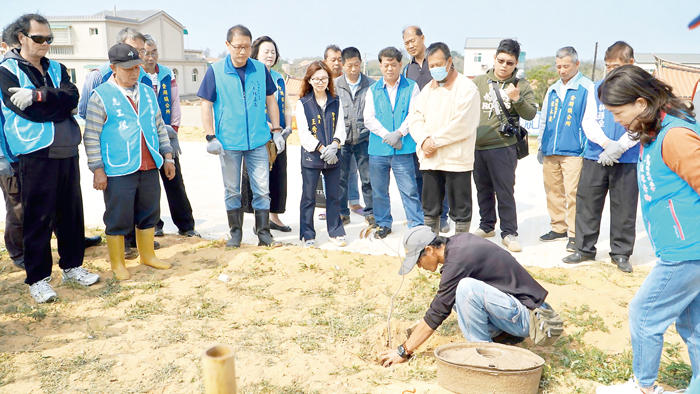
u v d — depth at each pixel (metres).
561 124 6.40
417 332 4.02
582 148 6.35
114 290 5.30
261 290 5.38
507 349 3.72
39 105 4.80
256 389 3.71
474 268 3.87
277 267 5.84
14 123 4.76
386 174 6.85
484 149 6.39
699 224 3.08
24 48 4.77
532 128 19.97
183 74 58.81
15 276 5.68
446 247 3.97
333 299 5.20
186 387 3.74
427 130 6.10
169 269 5.88
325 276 5.66
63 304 5.00
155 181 5.71
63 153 4.94
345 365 4.04
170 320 4.74
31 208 4.93
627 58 5.47
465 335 4.02
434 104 6.04
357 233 7.26
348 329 4.60
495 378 3.40
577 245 6.12
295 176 11.62
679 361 4.11
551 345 4.14
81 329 4.57
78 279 5.42
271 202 7.05
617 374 3.86
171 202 6.87
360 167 7.68
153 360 4.05
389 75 6.44
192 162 13.12
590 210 5.96
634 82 3.06
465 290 3.83
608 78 3.18
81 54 50.19
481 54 78.44
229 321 4.76
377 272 5.73
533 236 7.15
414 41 7.07
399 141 6.43
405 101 6.53
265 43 6.82
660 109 3.10
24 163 4.84
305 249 6.25
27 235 4.98
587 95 5.97
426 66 7.17
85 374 3.87
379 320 4.76
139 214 5.79
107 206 5.46
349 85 7.42
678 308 3.24
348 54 7.25
